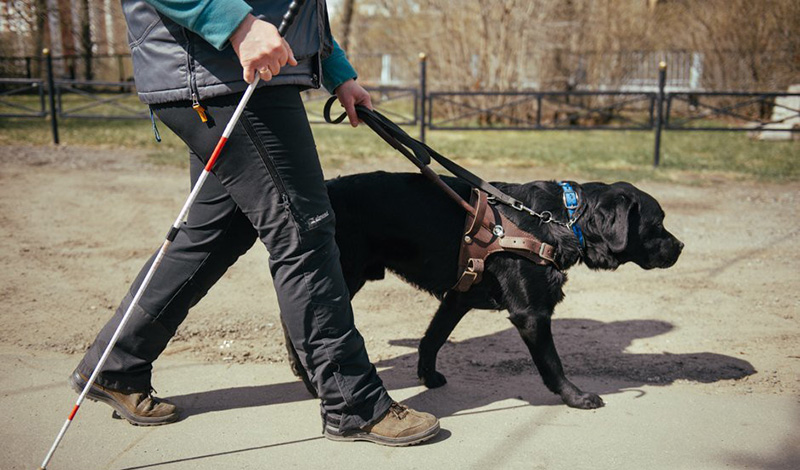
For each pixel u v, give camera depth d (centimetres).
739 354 391
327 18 288
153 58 253
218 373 356
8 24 1630
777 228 671
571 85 1573
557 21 1557
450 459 277
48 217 656
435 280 327
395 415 284
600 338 417
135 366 290
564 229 323
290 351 327
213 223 277
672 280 527
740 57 1506
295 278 267
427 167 312
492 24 1492
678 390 344
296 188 261
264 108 251
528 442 291
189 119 257
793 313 456
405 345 405
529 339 322
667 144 1238
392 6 1692
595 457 279
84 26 1797
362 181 323
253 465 269
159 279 281
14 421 296
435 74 1573
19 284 480
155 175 862
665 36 1666
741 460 278
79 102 1605
